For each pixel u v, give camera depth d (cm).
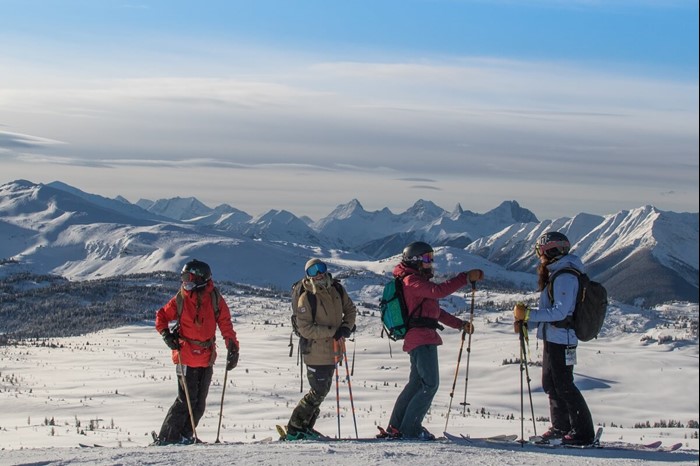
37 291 18512
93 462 662
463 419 3956
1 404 6059
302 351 933
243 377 8562
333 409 5228
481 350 11119
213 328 945
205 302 941
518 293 19225
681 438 3491
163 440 941
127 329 15250
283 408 5859
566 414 853
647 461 712
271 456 683
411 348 878
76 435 3500
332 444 795
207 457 680
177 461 659
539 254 848
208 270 948
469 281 867
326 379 929
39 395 6669
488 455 713
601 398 9200
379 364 10412
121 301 17800
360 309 15875
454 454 710
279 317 16512
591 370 10812
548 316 810
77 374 8594
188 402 927
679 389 9488
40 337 14288
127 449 783
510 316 14475
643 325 15450
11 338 14012
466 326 914
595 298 812
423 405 877
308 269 919
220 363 9525
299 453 705
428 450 734
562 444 830
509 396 7944
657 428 6053
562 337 822
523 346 854
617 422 7356
